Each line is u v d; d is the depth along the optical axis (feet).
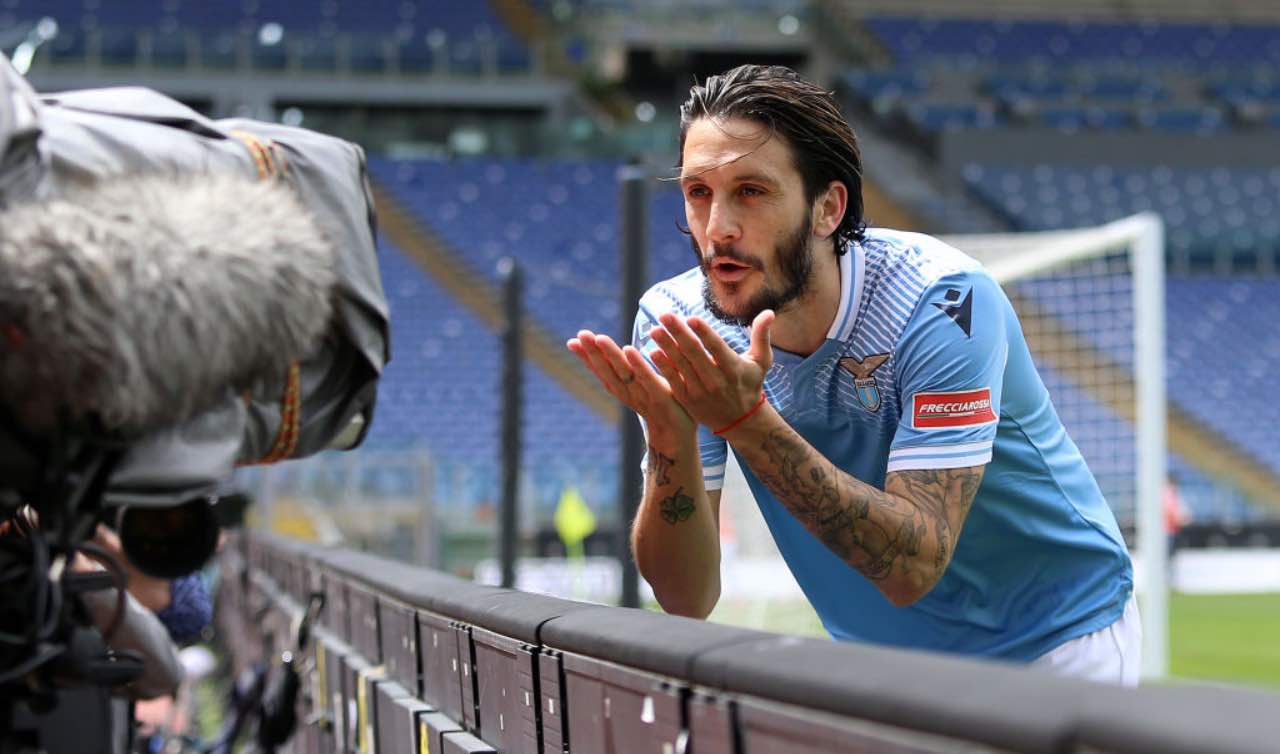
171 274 3.50
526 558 41.96
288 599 14.84
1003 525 6.08
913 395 5.63
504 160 66.28
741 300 5.51
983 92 76.69
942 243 5.92
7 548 3.88
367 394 4.49
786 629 25.55
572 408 54.95
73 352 3.43
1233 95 77.00
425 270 60.18
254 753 10.07
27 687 3.97
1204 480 56.54
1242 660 28.63
